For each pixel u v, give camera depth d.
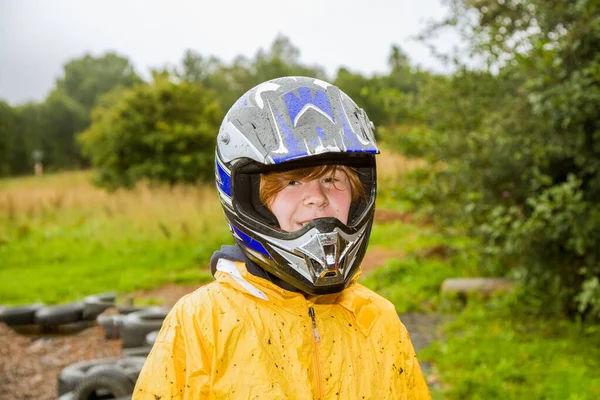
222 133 1.73
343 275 1.66
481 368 5.39
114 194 18.42
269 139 1.62
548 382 5.02
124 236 13.75
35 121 61.19
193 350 1.59
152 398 1.55
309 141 1.61
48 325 7.68
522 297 7.30
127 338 6.55
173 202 15.65
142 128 20.95
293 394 1.60
